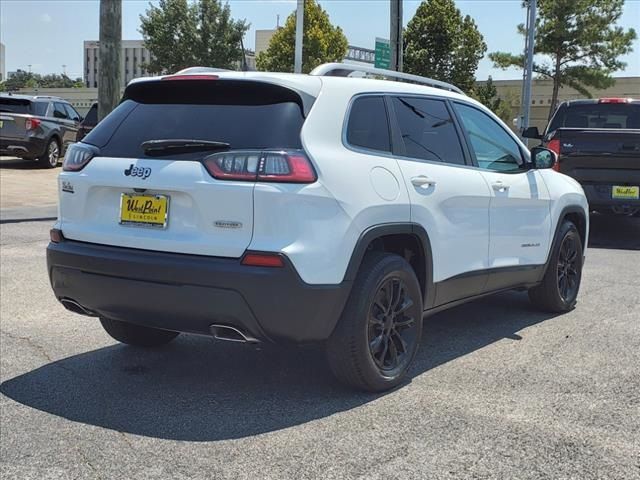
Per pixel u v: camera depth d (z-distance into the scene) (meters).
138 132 4.22
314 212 3.77
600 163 10.03
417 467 3.35
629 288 7.42
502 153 5.66
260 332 3.75
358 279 4.05
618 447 3.56
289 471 3.33
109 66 12.75
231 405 4.15
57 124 20.44
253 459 3.45
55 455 3.52
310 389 4.40
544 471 3.31
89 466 3.40
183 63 47.69
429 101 4.97
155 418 3.97
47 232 10.44
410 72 39.06
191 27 47.28
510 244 5.48
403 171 4.41
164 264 3.79
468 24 39.16
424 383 4.49
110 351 5.19
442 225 4.66
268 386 4.46
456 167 4.97
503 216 5.36
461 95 5.49
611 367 4.80
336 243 3.85
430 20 38.56
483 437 3.68
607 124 11.05
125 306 4.00
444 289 4.79
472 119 5.41
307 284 3.72
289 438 3.68
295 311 3.71
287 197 3.70
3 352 5.14
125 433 3.77
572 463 3.39
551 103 35.88
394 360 4.36
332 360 4.11
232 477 3.28
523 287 5.86
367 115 4.36
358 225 3.97
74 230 4.23
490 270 5.25
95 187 4.16
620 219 13.37
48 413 4.04
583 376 4.62
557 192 6.12
